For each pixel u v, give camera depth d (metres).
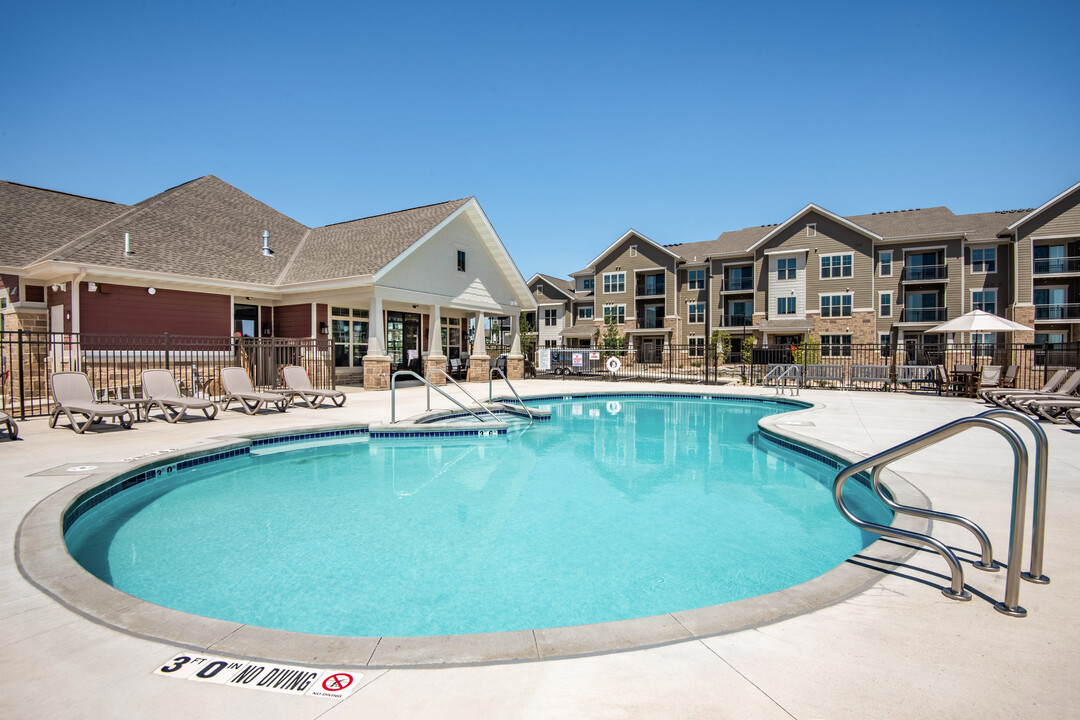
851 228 30.86
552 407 14.16
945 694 1.99
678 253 39.25
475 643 2.34
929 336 30.08
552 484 6.31
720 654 2.27
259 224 19.56
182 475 6.52
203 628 2.49
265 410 11.25
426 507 5.39
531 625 3.11
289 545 4.37
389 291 15.88
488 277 20.66
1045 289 29.03
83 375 8.91
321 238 19.56
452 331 23.61
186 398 9.69
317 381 15.32
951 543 3.53
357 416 10.31
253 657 2.26
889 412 11.19
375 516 5.11
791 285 32.53
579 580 3.72
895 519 4.00
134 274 12.91
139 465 5.80
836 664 2.19
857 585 2.91
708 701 1.96
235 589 3.58
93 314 12.73
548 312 43.47
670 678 2.10
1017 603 2.60
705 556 4.14
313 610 3.29
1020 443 2.60
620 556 4.15
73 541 4.40
